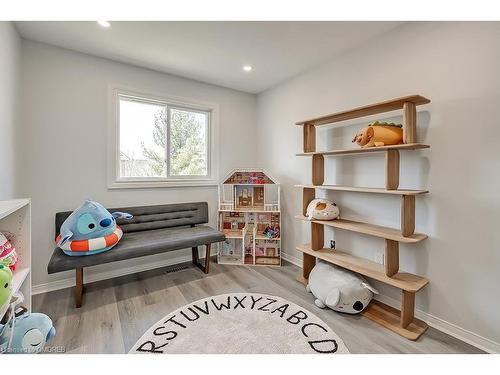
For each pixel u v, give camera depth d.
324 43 2.30
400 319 1.93
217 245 3.29
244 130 3.70
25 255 1.49
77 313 2.02
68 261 1.99
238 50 2.43
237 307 2.12
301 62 2.70
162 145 3.13
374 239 2.27
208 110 3.41
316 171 2.55
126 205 2.82
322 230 2.63
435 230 1.85
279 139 3.39
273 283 2.61
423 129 1.90
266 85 3.40
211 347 1.63
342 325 1.89
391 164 1.90
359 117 2.33
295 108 3.12
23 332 1.10
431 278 1.88
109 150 2.68
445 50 1.77
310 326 1.87
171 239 2.54
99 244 2.11
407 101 1.77
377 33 2.14
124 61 2.68
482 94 1.61
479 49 1.61
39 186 2.33
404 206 1.82
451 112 1.75
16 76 2.06
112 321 1.91
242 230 3.23
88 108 2.55
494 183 1.58
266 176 3.31
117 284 2.57
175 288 2.48
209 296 2.32
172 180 3.15
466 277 1.71
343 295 1.98
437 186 1.83
